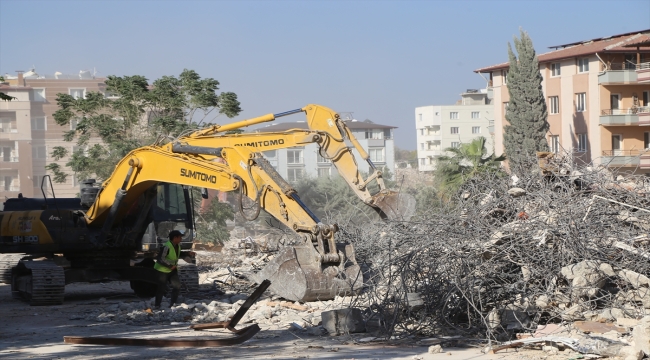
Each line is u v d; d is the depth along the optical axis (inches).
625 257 466.6
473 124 4795.8
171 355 445.1
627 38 2219.5
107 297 803.4
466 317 473.7
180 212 793.6
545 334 421.1
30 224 762.2
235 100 1744.6
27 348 490.6
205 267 1039.6
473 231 492.4
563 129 2251.5
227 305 627.2
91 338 498.6
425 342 444.8
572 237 461.4
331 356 419.2
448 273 472.4
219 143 663.8
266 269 555.5
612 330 411.2
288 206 521.7
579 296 445.4
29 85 3567.9
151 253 813.9
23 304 750.5
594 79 2138.3
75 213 768.9
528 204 529.7
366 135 4653.1
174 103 1717.5
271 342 475.5
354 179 627.8
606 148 2124.8
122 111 1771.7
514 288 454.9
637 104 2134.6
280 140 654.5
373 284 502.0
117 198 706.8
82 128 1779.0
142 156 673.6
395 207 605.9
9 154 3484.3
